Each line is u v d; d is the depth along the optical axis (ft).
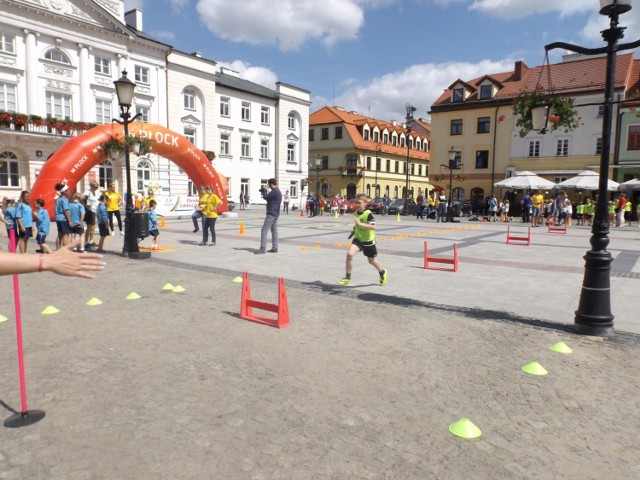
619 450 10.14
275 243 40.86
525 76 137.08
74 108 100.17
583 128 118.11
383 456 9.75
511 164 130.93
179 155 73.97
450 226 80.18
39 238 37.52
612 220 88.89
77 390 12.76
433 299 23.77
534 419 11.46
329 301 23.15
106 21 103.50
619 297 24.70
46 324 18.93
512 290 26.16
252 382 13.46
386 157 204.64
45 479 8.79
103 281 27.63
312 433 10.64
